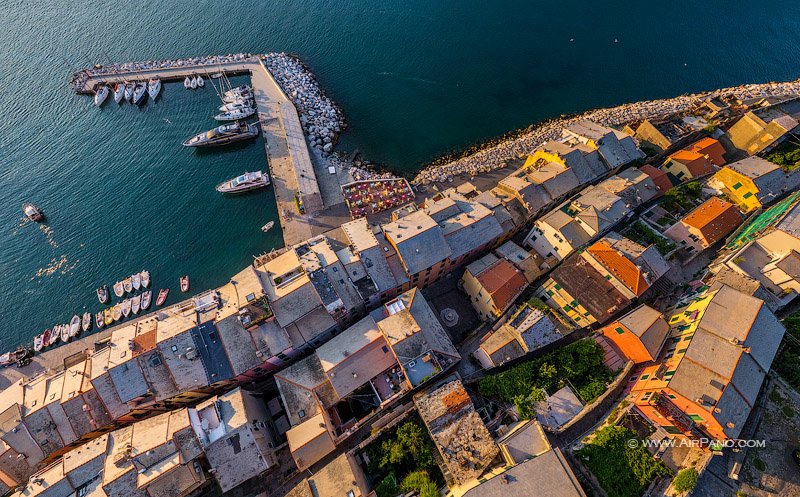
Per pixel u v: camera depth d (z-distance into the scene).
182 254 90.81
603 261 69.62
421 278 74.00
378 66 136.00
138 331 63.75
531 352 64.25
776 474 49.91
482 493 47.03
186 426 54.56
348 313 68.06
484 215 77.06
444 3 163.50
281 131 109.44
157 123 115.81
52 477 52.97
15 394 61.19
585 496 46.50
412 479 53.75
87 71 126.56
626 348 62.56
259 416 61.81
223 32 146.00
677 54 141.50
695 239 76.12
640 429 55.06
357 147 111.00
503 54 142.25
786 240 67.06
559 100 126.56
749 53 141.75
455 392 58.47
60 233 94.75
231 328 63.00
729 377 51.25
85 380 61.19
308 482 53.19
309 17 153.88
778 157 90.88
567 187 84.75
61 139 112.56
